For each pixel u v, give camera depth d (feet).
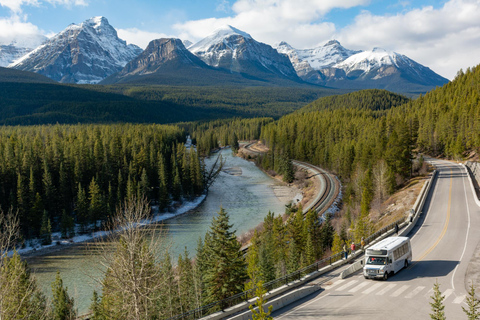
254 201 380.78
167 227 290.97
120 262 68.74
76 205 312.09
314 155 533.55
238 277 128.98
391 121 408.05
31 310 96.89
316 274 119.65
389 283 106.42
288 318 88.02
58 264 223.10
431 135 460.14
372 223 205.98
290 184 456.86
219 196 405.18
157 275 73.56
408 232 159.43
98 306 120.26
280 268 161.89
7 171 307.58
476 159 355.56
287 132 635.66
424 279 106.42
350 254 138.21
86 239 272.51
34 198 289.74
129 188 317.01
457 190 232.73
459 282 101.55
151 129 620.90
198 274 131.34
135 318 67.72
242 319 84.84
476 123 376.27
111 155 365.40
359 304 93.20
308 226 208.03
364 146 369.09
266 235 204.03
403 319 82.84
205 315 91.50
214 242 132.87
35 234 279.28
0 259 69.41
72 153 346.33
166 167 387.96
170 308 99.30
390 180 268.21
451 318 80.69
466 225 160.66
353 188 314.35
